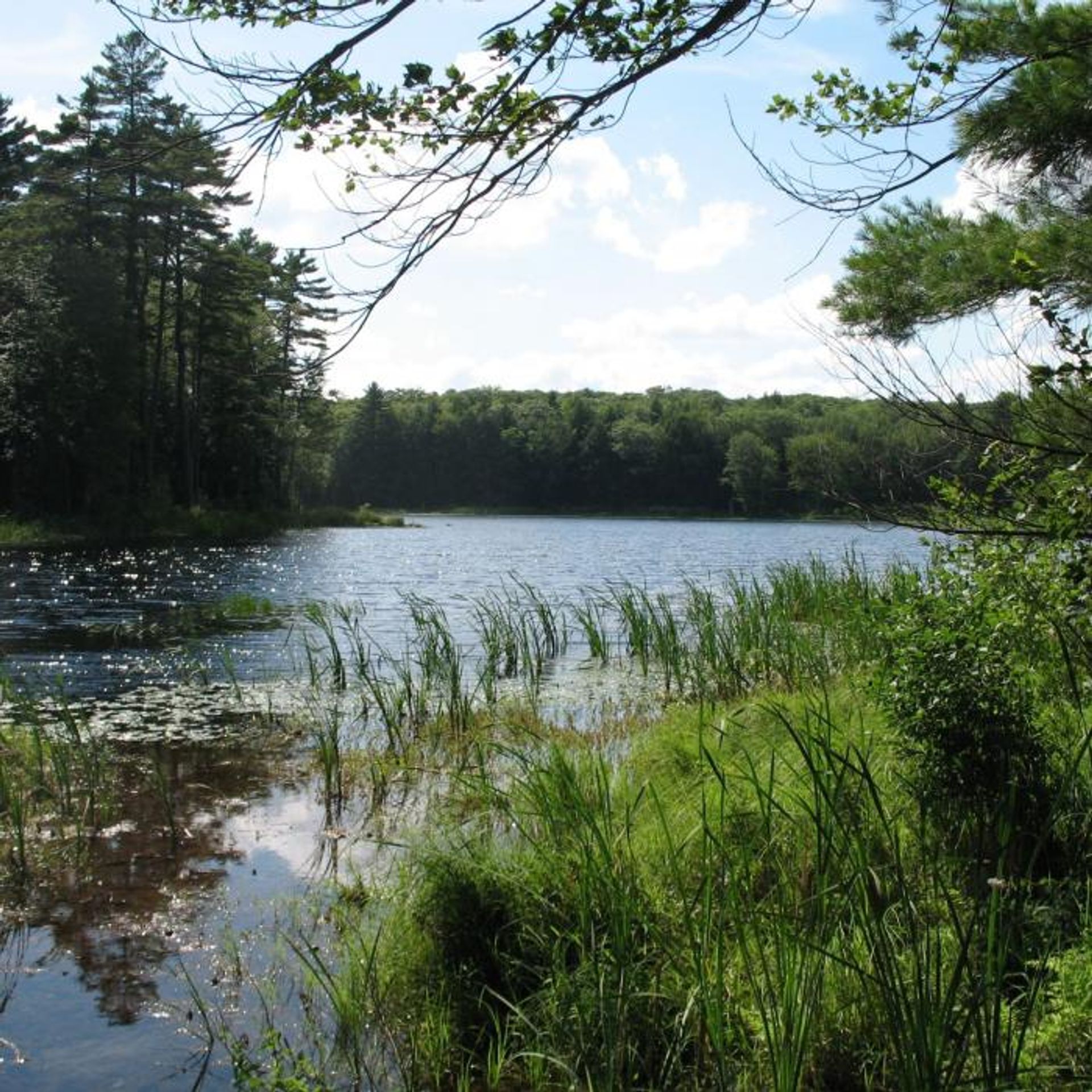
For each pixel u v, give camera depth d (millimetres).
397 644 16016
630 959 4270
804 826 4930
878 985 3705
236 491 59031
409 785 8352
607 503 116750
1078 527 5090
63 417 43969
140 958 5332
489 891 4883
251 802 7969
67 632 16797
